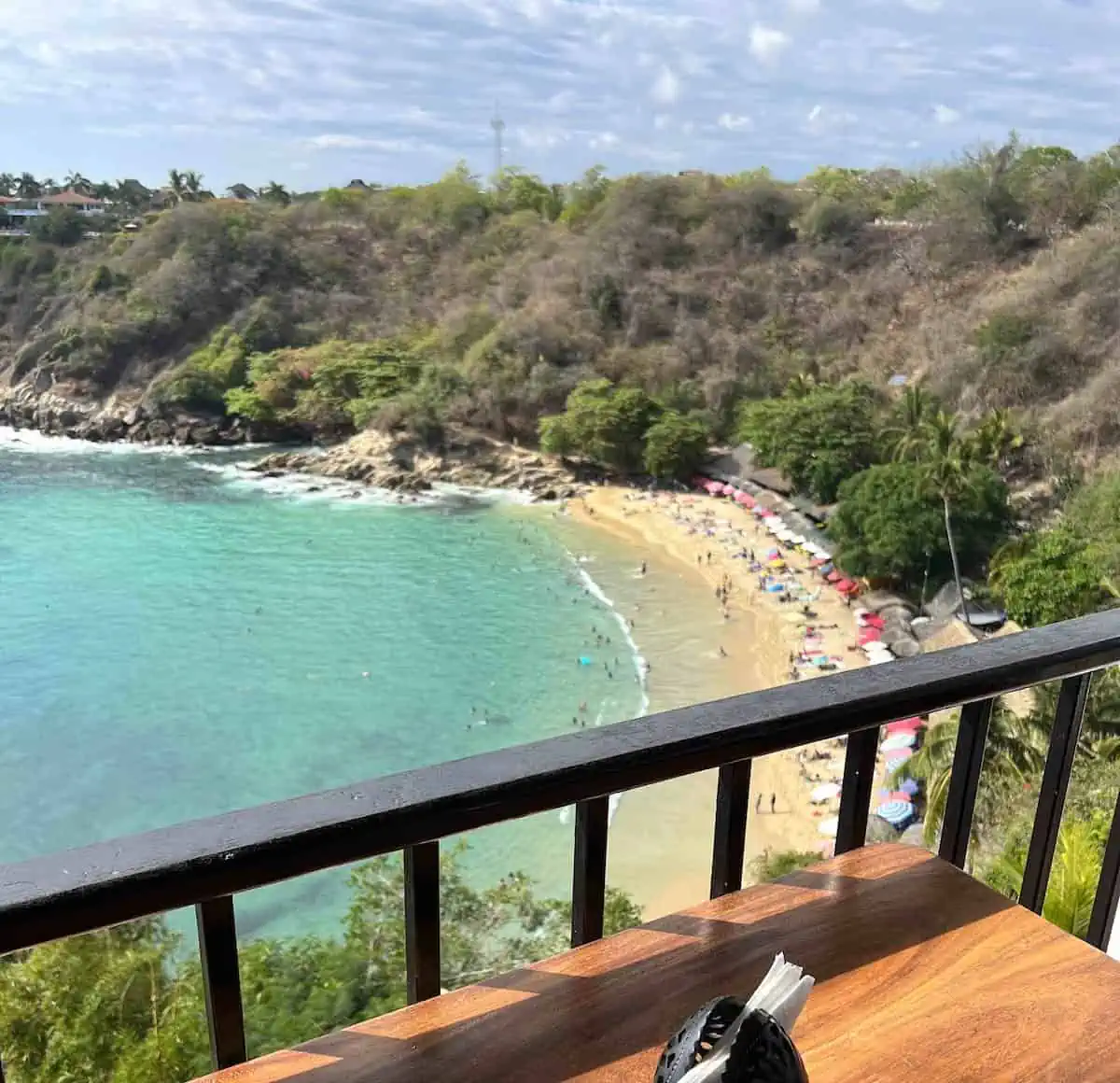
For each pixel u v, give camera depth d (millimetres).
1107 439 28484
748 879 14133
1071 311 33719
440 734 21125
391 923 11031
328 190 63469
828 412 31266
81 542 33562
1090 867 4359
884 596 25312
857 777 1151
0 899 678
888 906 1097
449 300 53719
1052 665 1180
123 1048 8219
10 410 49969
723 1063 629
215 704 22484
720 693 22203
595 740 938
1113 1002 972
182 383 46250
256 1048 9250
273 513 36281
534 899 13219
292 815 799
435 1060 883
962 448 24922
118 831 18016
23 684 23469
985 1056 900
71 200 77688
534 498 37375
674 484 36875
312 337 50844
